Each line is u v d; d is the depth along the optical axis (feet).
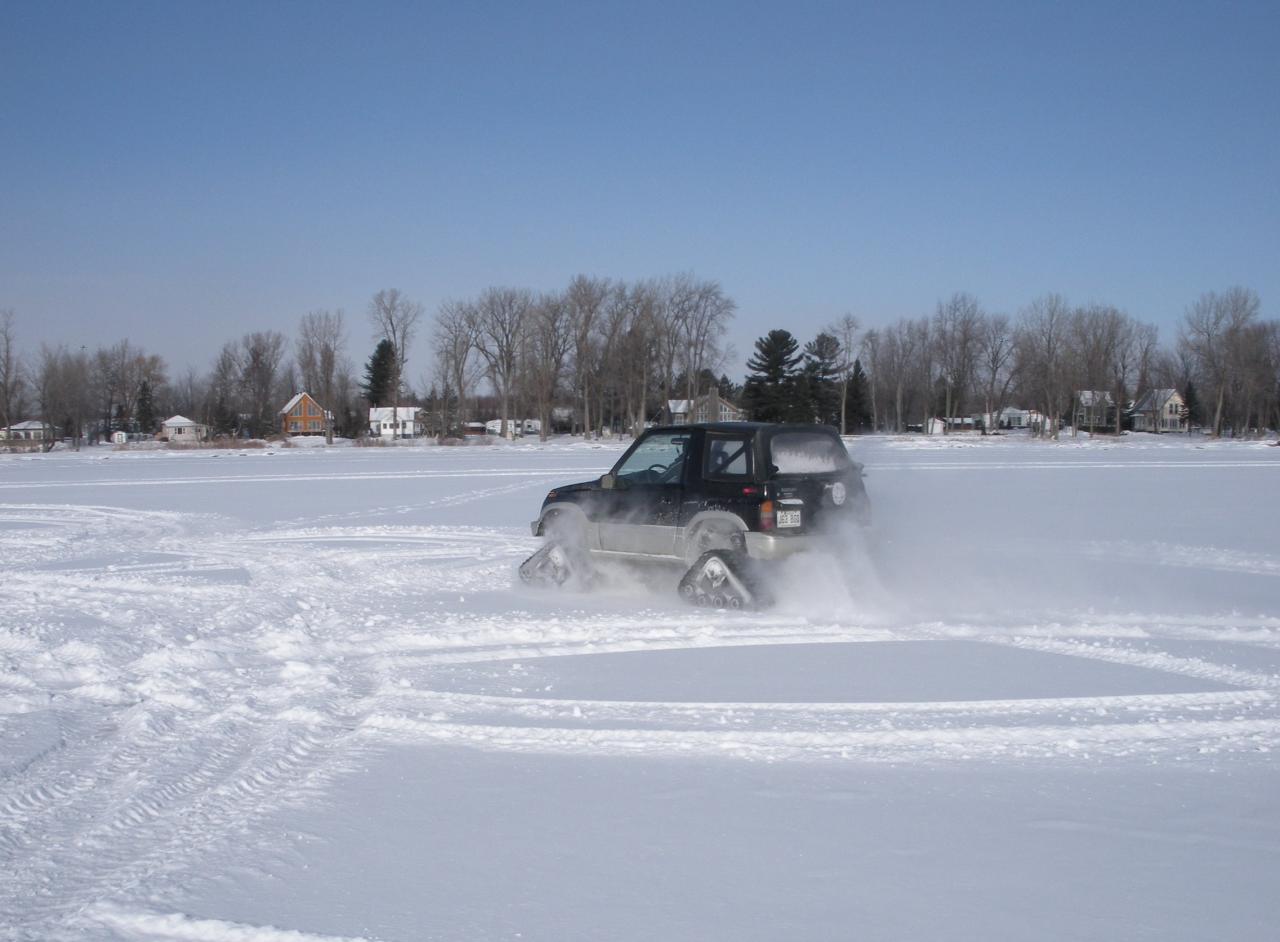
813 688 23.04
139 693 23.17
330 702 22.26
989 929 12.21
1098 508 66.59
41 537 56.13
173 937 12.20
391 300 287.28
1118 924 12.32
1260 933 12.10
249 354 340.80
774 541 32.55
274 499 80.18
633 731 20.01
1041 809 15.93
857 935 12.09
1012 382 320.29
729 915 12.60
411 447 208.54
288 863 14.17
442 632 29.43
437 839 14.96
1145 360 347.56
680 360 280.72
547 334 284.20
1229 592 35.83
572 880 13.60
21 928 12.42
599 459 141.90
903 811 15.87
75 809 16.29
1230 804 16.11
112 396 331.36
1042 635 28.76
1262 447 176.35
